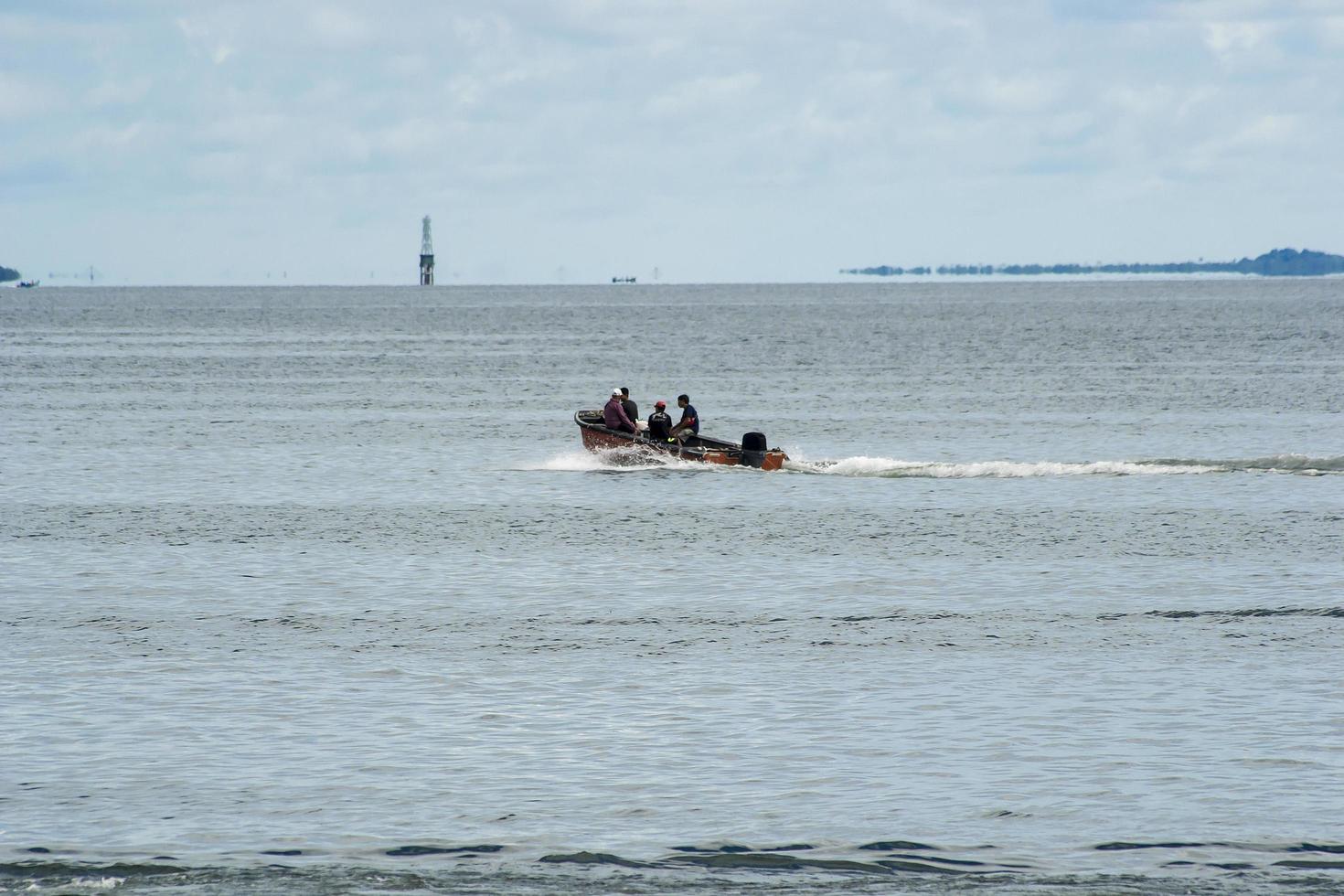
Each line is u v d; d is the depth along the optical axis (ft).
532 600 335.06
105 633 302.25
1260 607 322.96
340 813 205.98
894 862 191.01
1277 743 231.30
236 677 269.64
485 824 202.59
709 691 261.03
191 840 197.16
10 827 200.85
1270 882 185.47
